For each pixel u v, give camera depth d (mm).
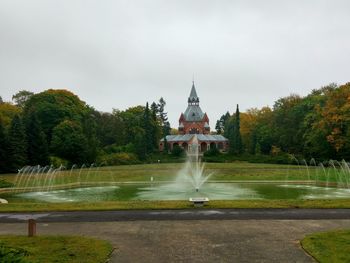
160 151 123062
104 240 16031
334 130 66500
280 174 57344
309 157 80812
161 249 14695
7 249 10438
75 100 101188
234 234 17109
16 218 21453
